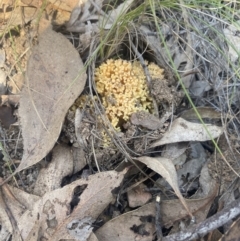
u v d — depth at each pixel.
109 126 0.34
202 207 0.34
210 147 0.37
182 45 0.39
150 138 0.35
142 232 0.33
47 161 0.35
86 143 0.35
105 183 0.33
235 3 0.41
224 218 0.31
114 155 0.35
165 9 0.39
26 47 0.37
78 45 0.38
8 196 0.34
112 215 0.34
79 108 0.35
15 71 0.37
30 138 0.33
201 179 0.36
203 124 0.33
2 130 0.36
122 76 0.36
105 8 0.39
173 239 0.31
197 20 0.40
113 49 0.37
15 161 0.36
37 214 0.32
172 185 0.32
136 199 0.35
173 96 0.36
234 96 0.39
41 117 0.34
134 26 0.37
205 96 0.39
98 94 0.36
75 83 0.34
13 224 0.33
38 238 0.32
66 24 0.38
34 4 0.37
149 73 0.37
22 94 0.34
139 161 0.35
